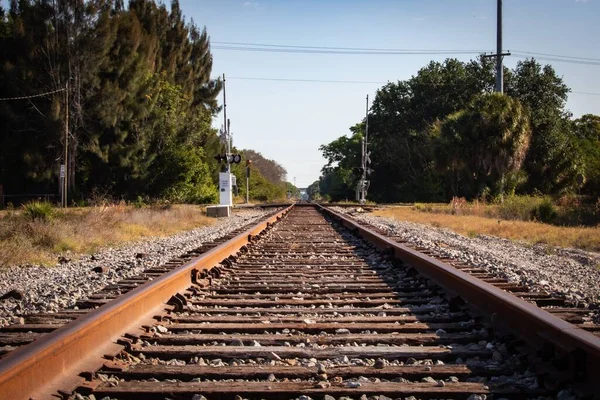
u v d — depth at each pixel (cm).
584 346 376
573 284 826
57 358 384
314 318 601
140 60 4566
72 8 4166
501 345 477
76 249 1361
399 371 418
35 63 4156
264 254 1177
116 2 5169
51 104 4062
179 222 2252
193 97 6156
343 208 3784
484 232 1862
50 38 4156
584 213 2348
